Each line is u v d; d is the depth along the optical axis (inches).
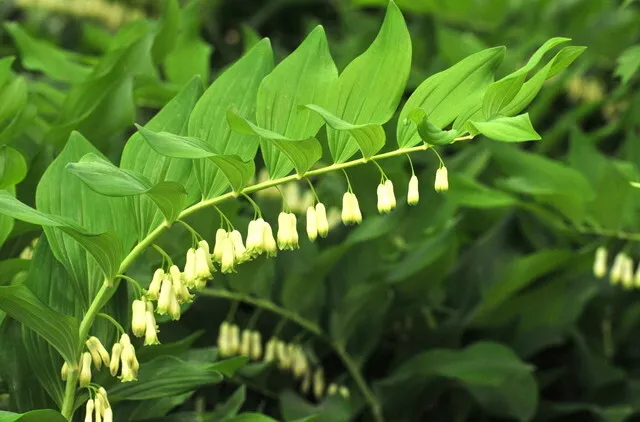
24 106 72.1
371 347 80.0
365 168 77.6
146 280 70.6
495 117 62.8
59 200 65.4
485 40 110.3
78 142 66.1
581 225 81.7
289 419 77.0
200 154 61.6
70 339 64.1
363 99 64.5
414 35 109.6
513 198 80.4
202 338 79.3
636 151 87.0
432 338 82.2
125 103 72.8
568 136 101.4
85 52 108.3
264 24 129.4
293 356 78.4
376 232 77.2
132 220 65.6
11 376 66.3
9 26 80.4
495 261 85.7
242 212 82.6
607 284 87.5
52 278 65.8
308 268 76.5
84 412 66.8
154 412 68.9
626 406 84.2
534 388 80.1
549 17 106.6
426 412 83.0
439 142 61.2
